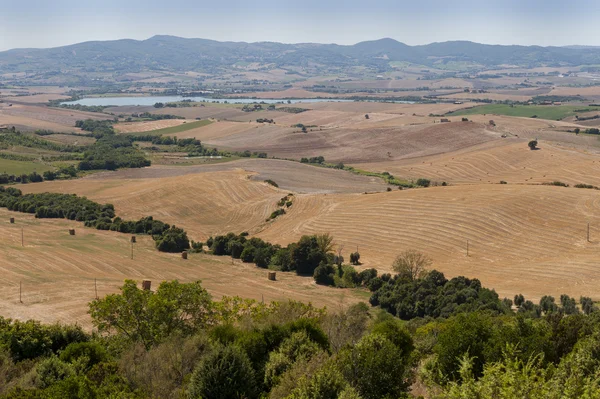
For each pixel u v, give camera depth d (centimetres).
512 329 3416
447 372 3156
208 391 3216
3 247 10962
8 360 4188
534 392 2075
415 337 4766
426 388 3253
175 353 3697
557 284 8956
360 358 3080
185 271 10212
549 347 3259
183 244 12200
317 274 9788
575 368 2408
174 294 5075
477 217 12112
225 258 11438
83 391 3231
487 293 8075
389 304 8388
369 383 2991
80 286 8375
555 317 3584
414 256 9956
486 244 11144
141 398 3198
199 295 5212
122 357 3962
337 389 2755
